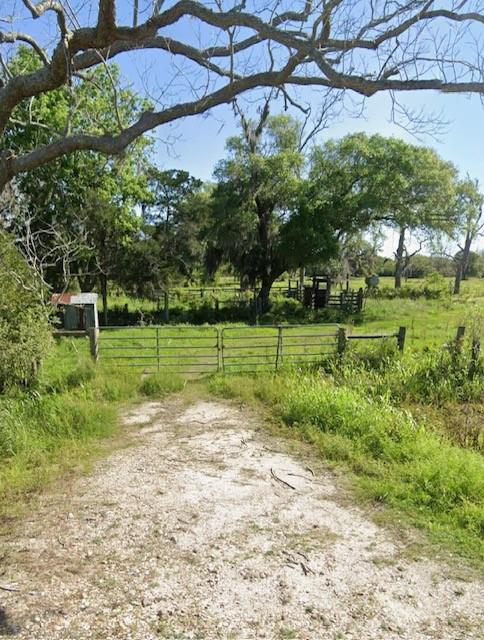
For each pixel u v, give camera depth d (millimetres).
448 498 4359
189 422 6953
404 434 5703
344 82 2818
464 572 3404
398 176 22781
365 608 3006
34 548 3641
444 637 2758
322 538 3826
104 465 5332
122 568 3383
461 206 26375
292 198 23250
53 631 2734
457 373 8281
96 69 7461
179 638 2703
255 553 3602
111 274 21375
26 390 7918
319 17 2686
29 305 7953
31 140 12422
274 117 21938
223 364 9797
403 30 2801
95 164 17266
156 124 3180
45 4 2723
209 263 25781
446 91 2812
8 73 3512
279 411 7148
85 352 11562
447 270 59969
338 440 5754
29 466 5277
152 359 11227
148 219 23750
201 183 24453
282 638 2725
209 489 4719
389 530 3961
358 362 9133
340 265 34094
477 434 6137
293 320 22359
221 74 3488
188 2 2764
